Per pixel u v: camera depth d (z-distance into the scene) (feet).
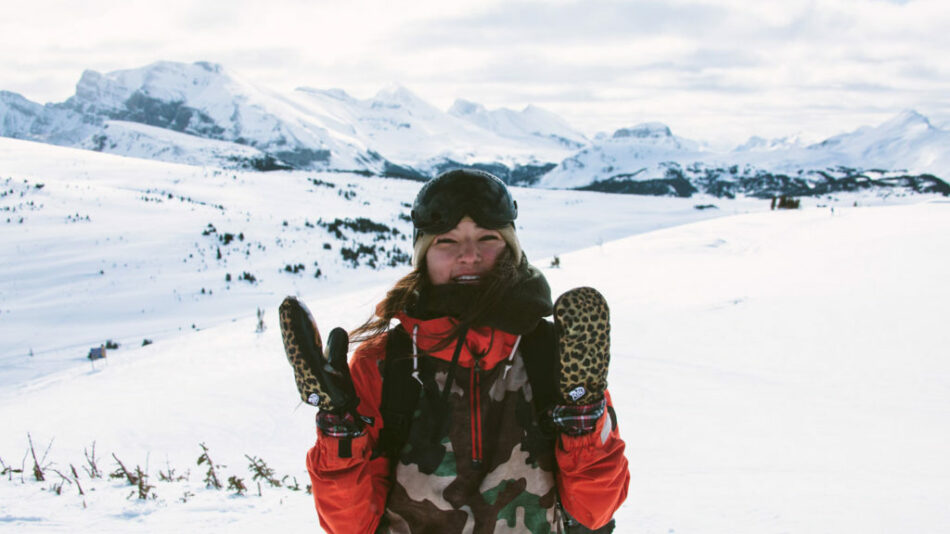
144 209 304.09
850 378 40.93
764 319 57.52
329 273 221.87
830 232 107.55
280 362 63.87
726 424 32.89
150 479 24.30
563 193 516.32
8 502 15.60
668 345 51.57
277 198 401.49
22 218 266.77
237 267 223.10
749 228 121.19
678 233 121.19
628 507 16.90
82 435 40.93
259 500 17.26
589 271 91.61
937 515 15.53
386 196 458.91
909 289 62.28
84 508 15.34
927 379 39.58
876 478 20.90
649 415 35.04
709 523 15.03
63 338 144.05
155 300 183.52
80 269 212.23
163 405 47.37
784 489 19.15
